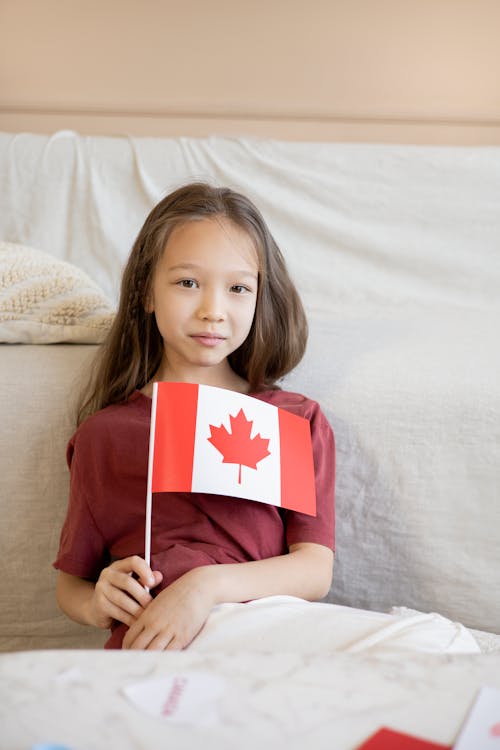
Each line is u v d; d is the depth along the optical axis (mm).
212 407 919
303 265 1727
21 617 1136
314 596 949
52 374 1132
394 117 2135
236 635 803
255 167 1779
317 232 1746
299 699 479
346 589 1135
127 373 1069
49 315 1219
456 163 1745
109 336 1100
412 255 1728
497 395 1091
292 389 1141
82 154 1767
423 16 2100
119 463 985
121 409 1032
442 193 1746
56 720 454
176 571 902
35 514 1115
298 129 2162
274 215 1758
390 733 451
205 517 958
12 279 1224
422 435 1099
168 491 884
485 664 525
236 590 867
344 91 2143
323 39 2121
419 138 2145
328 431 1065
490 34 2094
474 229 1736
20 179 1753
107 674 501
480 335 1276
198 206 1011
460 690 493
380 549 1117
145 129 2160
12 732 444
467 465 1093
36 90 2158
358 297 1710
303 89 2146
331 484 1027
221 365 1075
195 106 2152
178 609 820
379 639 774
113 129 2162
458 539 1101
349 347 1219
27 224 1743
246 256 1009
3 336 1211
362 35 2113
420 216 1747
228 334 997
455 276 1721
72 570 977
